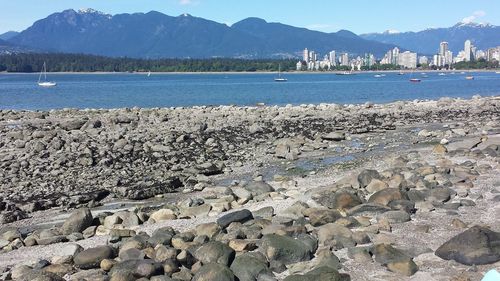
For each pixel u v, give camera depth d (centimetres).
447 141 2614
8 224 1462
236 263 953
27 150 2438
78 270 989
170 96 7888
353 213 1290
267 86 11538
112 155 2320
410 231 1155
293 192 1631
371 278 912
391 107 4647
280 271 964
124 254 1017
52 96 7912
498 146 2200
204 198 1612
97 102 6644
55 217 1527
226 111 4306
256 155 2406
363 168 2047
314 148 2570
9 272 1003
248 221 1245
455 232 1142
